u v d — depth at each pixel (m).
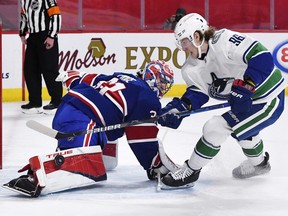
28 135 9.61
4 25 13.66
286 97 13.81
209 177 6.63
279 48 14.12
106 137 6.35
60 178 5.87
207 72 6.03
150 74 6.32
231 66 5.89
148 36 13.69
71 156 5.91
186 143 8.94
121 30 13.56
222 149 7.81
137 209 5.52
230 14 15.14
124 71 13.67
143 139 6.13
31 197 5.83
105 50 13.56
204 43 5.88
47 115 11.55
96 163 6.03
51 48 11.52
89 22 14.61
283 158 7.79
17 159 7.86
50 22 11.34
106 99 6.18
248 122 5.92
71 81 6.67
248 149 6.43
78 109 6.16
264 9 15.14
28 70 11.70
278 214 5.44
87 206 5.59
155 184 6.36
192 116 11.32
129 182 6.43
